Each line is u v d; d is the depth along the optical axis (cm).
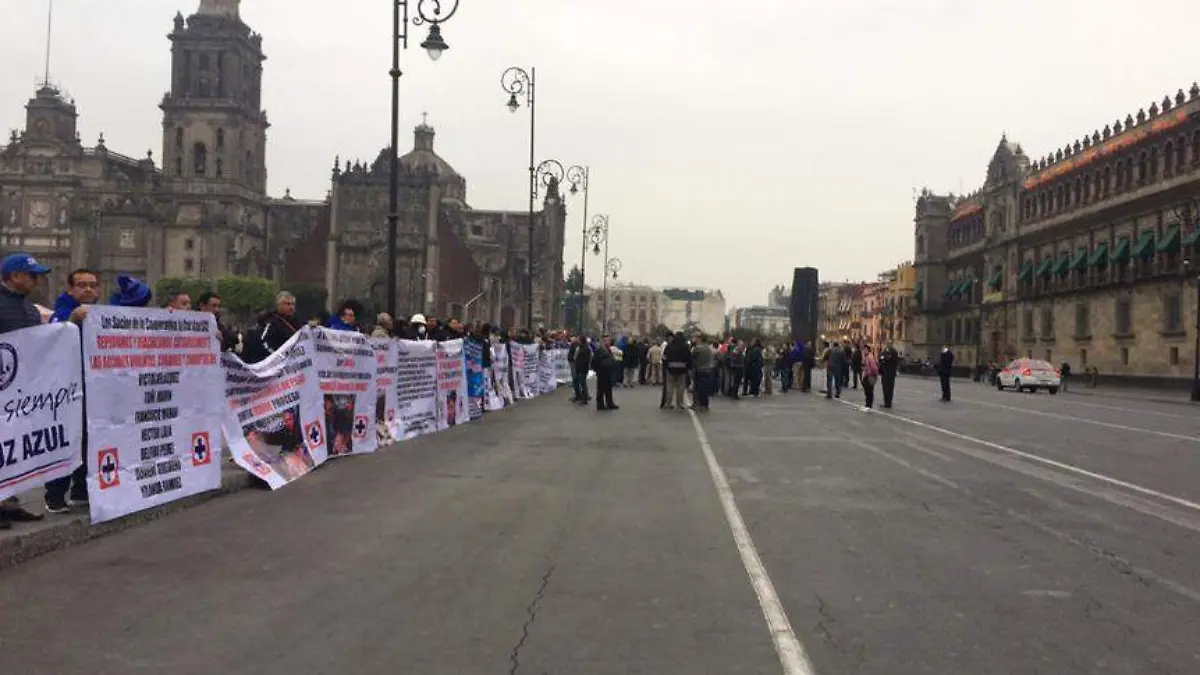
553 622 617
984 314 8838
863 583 720
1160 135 5847
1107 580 738
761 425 2108
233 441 1133
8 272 807
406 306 12212
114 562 770
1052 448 1700
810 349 3922
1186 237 5484
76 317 845
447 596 678
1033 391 5141
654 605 657
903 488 1196
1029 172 8081
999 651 565
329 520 953
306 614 631
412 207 12319
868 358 2838
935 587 711
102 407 877
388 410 1669
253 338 1255
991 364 7575
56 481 858
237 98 13050
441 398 1989
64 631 592
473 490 1148
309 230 12544
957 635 595
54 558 781
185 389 1016
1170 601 679
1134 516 1016
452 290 12500
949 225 10244
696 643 576
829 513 1013
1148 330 5950
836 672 527
